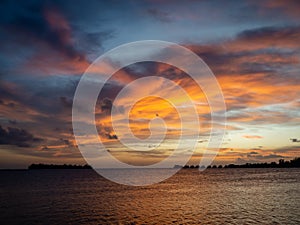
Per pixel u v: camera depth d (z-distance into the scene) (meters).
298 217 37.41
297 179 119.44
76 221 36.12
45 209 44.72
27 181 125.62
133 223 35.00
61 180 134.00
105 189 80.88
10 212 42.06
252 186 86.19
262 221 35.22
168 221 35.97
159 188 83.56
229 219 36.66
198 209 44.38
